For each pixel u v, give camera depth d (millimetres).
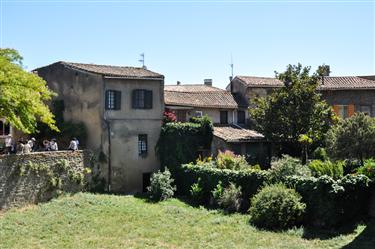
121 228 21609
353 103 37250
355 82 37844
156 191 28297
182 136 31375
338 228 21125
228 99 37719
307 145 32844
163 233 21031
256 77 40688
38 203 24859
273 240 19844
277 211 21641
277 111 32562
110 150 30078
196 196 27719
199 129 32125
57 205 24562
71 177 27062
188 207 26625
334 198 21141
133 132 31172
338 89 36781
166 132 31891
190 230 21578
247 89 38094
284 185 22938
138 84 31531
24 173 24156
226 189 25844
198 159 31344
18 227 20828
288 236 20438
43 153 25406
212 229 21734
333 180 21422
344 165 24688
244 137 33188
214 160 31172
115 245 19078
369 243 18781
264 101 33688
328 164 23500
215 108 36219
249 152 34000
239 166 28156
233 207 25109
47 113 25062
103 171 29812
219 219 23344
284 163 24578
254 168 27969
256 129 33844
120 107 30703
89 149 30328
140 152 31547
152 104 32156
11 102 22469
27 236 19781
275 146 35000
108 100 30219
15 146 30328
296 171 24094
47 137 32062
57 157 26266
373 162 23656
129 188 30875
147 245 19188
